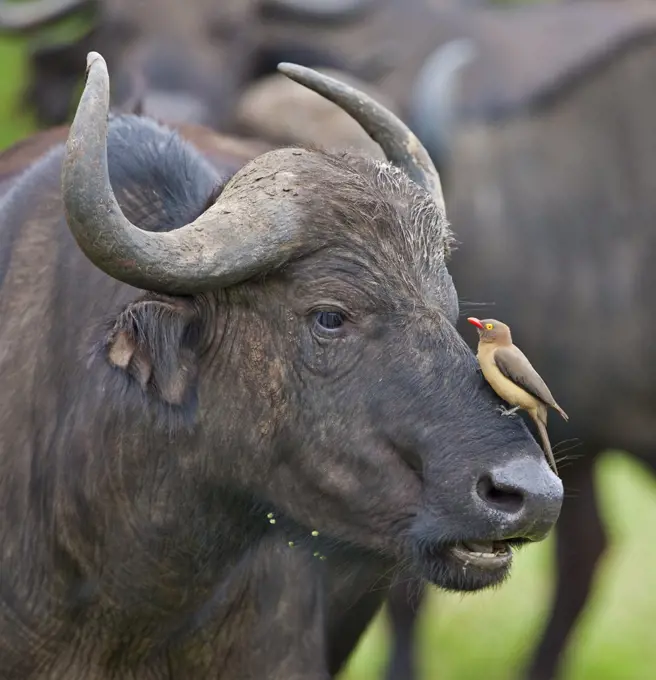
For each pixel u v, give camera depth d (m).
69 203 16.92
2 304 19.97
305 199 17.81
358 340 17.80
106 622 19.39
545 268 35.19
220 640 20.25
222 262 17.48
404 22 41.06
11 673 19.62
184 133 24.62
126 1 42.06
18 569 19.33
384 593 23.83
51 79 46.09
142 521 18.83
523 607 37.44
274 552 20.25
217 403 18.34
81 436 18.92
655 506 44.94
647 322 34.75
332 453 18.03
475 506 17.22
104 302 19.14
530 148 35.97
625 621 37.28
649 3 40.44
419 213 18.27
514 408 17.53
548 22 39.41
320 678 20.72
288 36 42.47
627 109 35.75
